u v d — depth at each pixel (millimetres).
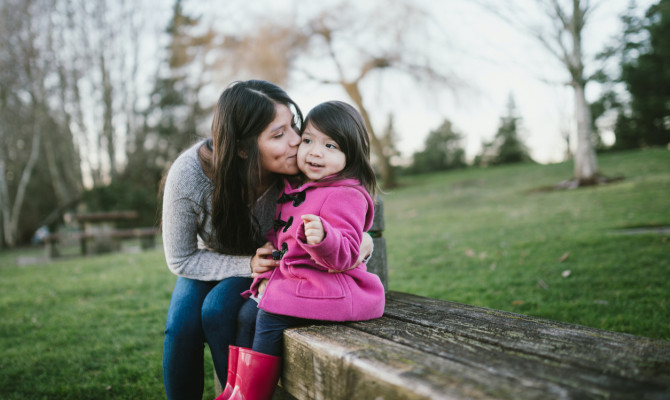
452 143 30453
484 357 1029
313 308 1399
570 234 5410
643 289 3105
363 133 1613
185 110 21109
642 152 16078
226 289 1616
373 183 1652
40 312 3848
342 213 1435
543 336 1188
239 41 18109
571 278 3574
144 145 19422
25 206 19891
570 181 11320
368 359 1037
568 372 913
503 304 3074
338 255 1305
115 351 2777
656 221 5586
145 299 4039
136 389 2236
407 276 4230
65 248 13844
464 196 12430
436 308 1627
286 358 1377
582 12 9844
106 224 9672
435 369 952
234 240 1646
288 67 18234
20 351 2867
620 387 829
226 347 1596
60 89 15641
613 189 9266
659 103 19797
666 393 797
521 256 4562
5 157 17922
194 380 1650
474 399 795
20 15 14234
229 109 1548
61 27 14938
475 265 4438
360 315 1460
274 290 1448
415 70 17453
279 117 1564
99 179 17438
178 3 18469
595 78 10938
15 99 16812
